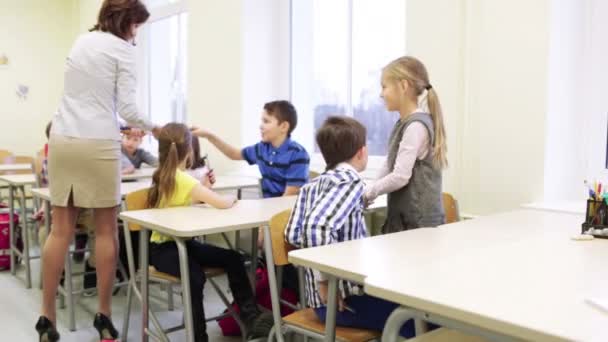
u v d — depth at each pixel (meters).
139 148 3.97
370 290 1.00
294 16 3.62
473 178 2.41
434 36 2.50
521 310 0.84
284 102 2.75
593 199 1.47
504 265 1.12
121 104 2.09
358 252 1.26
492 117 2.34
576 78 2.32
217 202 2.11
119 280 3.13
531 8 2.20
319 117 3.50
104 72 2.04
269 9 3.67
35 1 5.90
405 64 1.84
